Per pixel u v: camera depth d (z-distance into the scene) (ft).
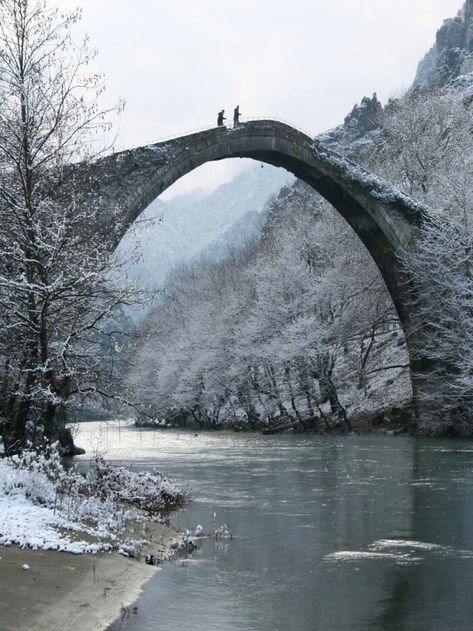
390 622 32.14
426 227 167.94
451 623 31.99
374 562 43.96
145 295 70.69
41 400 66.80
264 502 69.56
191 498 72.54
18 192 66.69
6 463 56.18
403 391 191.42
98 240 72.59
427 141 236.63
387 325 235.61
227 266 372.99
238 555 46.01
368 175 183.93
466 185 160.04
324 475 92.22
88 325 67.97
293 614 33.27
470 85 410.11
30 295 64.95
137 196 142.20
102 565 39.34
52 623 29.55
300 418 203.21
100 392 68.08
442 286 162.20
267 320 218.38
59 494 53.21
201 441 184.14
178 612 33.27
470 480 84.12
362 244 209.46
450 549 47.62
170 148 152.25
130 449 152.76
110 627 30.71
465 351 157.28
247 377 233.14
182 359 274.77
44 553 39.55
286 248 222.48
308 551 47.14
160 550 46.85
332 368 199.00
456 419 162.91
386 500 69.41
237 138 167.84
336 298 207.10
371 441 157.89
